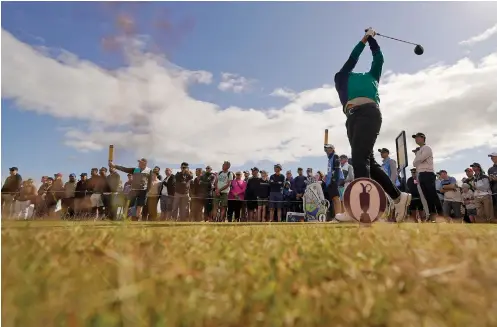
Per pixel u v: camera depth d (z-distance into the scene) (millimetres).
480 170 9391
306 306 691
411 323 637
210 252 1224
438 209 7379
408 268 935
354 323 650
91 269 893
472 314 680
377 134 4094
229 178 10727
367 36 4328
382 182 4523
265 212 10695
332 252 1226
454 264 979
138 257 1048
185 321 626
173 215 10141
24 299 666
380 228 2047
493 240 1560
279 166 10766
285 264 1024
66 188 9320
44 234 1547
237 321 644
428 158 7480
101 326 572
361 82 4117
